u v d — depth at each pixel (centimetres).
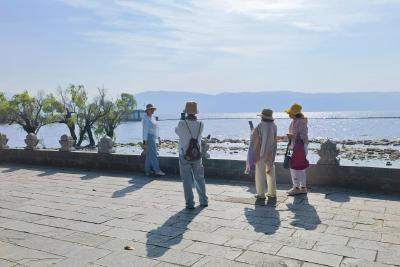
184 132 775
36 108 5366
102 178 1147
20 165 1466
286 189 927
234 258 523
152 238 611
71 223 702
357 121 18238
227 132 10819
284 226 652
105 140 1293
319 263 501
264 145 822
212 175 1091
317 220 680
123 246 580
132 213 757
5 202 874
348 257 518
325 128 12175
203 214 737
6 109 5247
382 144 5488
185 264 509
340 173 914
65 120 5378
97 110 5522
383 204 774
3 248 582
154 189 975
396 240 577
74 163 1363
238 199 845
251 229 641
